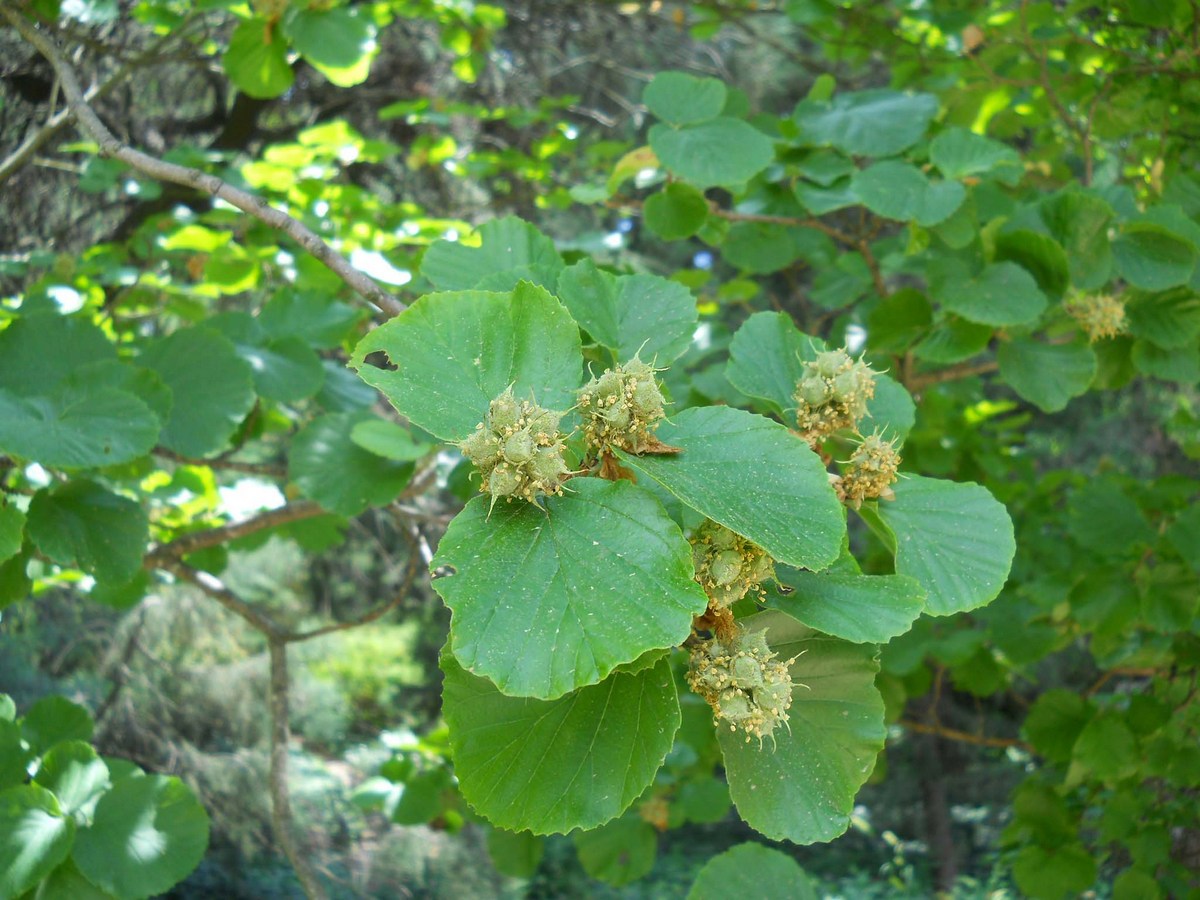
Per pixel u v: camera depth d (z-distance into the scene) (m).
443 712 1.45
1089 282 3.32
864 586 1.59
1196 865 5.29
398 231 5.15
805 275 11.29
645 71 9.60
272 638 4.08
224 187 2.28
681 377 4.03
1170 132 5.07
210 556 4.80
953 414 6.21
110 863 2.70
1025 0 4.59
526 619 1.29
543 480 1.37
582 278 1.86
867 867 13.33
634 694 1.44
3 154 6.21
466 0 5.77
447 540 1.36
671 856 13.22
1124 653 5.87
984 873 12.89
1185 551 4.47
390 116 5.79
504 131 8.56
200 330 3.06
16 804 2.66
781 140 3.98
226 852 9.69
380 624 13.22
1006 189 5.13
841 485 1.79
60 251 6.73
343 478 3.33
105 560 2.64
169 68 7.48
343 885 9.93
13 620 8.71
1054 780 5.18
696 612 1.30
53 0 3.93
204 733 10.56
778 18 8.64
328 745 12.03
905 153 3.98
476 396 1.51
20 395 2.62
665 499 1.61
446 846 10.55
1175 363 3.47
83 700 9.24
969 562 1.76
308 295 3.89
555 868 12.30
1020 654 5.25
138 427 2.39
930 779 12.78
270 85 3.61
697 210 3.47
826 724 1.61
